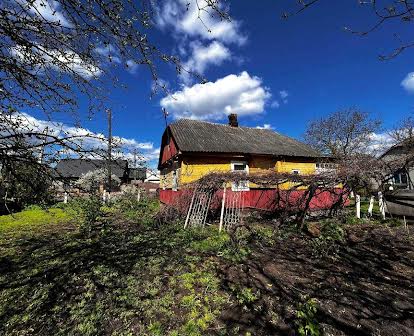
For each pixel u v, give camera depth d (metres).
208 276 5.24
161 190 18.30
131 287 4.83
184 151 12.82
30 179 2.60
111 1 2.38
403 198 8.06
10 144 2.34
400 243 7.57
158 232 9.40
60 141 2.55
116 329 3.61
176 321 3.79
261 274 5.38
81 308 4.17
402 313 3.95
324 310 4.02
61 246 7.91
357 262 6.11
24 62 2.61
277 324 3.68
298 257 6.50
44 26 2.50
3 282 5.27
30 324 3.80
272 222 10.73
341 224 9.76
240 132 18.27
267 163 15.46
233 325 3.66
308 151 17.45
